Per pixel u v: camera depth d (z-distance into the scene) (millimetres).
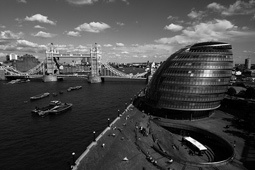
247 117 126875
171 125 124438
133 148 86500
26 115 163875
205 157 91875
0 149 101812
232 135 105125
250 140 99062
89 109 184375
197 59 132125
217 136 102812
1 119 152500
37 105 199125
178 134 123125
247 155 84312
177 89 133750
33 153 97875
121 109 184000
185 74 132250
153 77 159750
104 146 84750
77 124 141375
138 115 140625
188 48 147875
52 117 158625
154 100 146000
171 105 136625
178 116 136875
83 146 105875
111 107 192000
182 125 120750
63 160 91500
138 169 70562
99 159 75125
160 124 127562
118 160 75500
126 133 102000
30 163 88938
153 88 149125
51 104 193750
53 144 108062
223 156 94000
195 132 116812
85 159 74125
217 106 140375
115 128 107062
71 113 170750
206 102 132375
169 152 88562
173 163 76312
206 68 129750
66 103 198250
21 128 132875
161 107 140000
